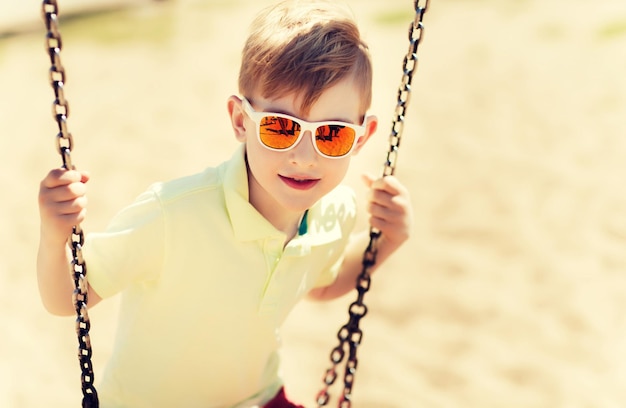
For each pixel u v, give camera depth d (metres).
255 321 2.14
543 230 5.65
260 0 17.48
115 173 7.29
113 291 1.96
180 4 17.67
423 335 4.45
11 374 4.25
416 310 4.70
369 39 11.71
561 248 5.39
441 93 9.07
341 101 1.93
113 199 6.60
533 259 5.25
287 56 1.88
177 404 2.21
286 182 1.94
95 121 9.19
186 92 10.23
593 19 11.47
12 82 11.83
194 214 1.98
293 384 4.02
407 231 2.36
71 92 10.73
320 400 2.49
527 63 9.92
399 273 5.14
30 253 5.77
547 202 6.10
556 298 4.79
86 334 1.90
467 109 8.46
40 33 15.88
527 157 7.03
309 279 2.30
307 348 4.38
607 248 5.36
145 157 7.73
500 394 3.93
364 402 3.87
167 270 2.01
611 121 7.71
